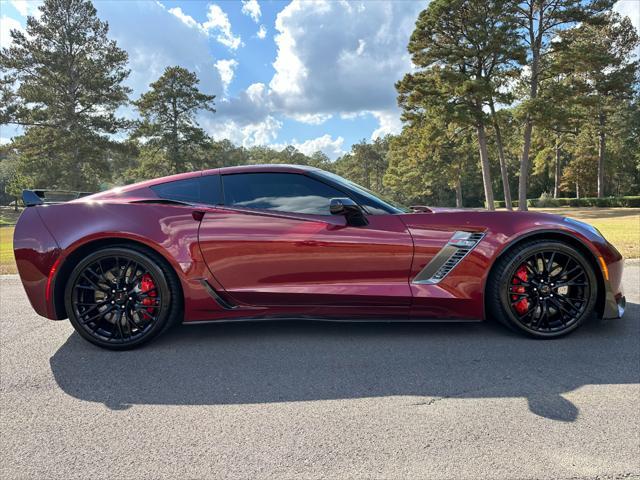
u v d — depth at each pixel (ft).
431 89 88.48
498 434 5.43
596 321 10.02
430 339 9.04
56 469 4.91
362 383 7.05
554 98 85.87
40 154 109.50
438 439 5.36
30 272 8.81
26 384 7.27
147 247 8.84
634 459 4.85
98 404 6.53
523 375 7.19
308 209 9.06
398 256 8.73
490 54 84.69
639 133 129.70
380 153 254.47
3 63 103.24
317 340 9.15
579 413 5.91
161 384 7.20
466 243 8.73
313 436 5.50
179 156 145.59
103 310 8.89
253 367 7.82
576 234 8.70
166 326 8.98
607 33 119.24
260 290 8.85
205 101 149.28
